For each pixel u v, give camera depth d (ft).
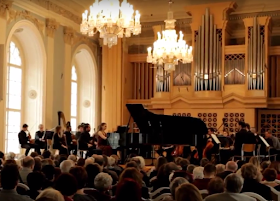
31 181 15.76
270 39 58.75
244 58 56.80
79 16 59.41
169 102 58.80
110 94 62.69
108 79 62.95
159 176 20.70
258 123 57.88
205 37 57.52
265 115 57.77
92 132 63.93
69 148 47.50
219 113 57.11
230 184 14.84
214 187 15.30
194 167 22.84
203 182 18.83
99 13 34.91
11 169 13.78
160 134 40.24
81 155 47.65
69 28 57.06
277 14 57.00
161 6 60.34
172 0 58.34
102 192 16.08
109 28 34.68
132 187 10.87
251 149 42.01
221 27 57.21
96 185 16.01
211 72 57.11
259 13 57.77
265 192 17.99
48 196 11.28
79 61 64.18
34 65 52.80
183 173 18.86
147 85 64.18
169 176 19.71
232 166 21.75
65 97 56.65
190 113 58.29
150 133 40.91
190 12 58.54
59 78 55.62
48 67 53.31
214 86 57.11
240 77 56.90
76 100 64.28
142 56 64.08
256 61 55.57
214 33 57.21
